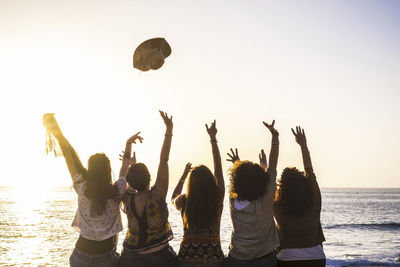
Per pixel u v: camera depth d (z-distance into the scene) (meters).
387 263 18.05
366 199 136.62
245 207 4.11
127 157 4.42
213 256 4.03
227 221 43.34
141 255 4.00
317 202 4.34
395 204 98.19
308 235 4.25
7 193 171.62
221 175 4.43
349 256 20.72
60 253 22.06
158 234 4.02
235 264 4.14
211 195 4.05
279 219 4.30
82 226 4.00
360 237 31.05
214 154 4.54
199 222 4.04
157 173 4.11
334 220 49.06
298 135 4.65
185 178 4.64
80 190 3.99
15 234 30.86
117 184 4.06
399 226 40.53
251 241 4.09
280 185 4.34
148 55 4.62
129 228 4.09
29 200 101.19
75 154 4.12
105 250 4.02
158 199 4.04
